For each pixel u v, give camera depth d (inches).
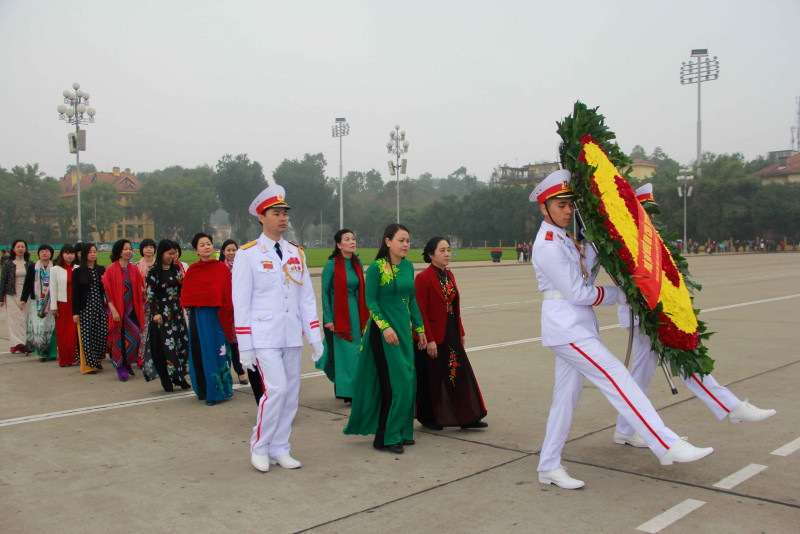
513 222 3597.4
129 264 315.9
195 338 261.9
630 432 189.8
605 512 142.4
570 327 153.9
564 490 156.7
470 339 408.8
